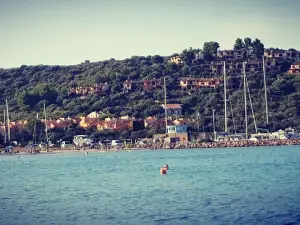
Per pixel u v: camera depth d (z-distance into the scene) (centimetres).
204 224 5888
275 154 17300
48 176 12012
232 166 13075
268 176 10388
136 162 15538
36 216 6656
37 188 9600
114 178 10856
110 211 6800
